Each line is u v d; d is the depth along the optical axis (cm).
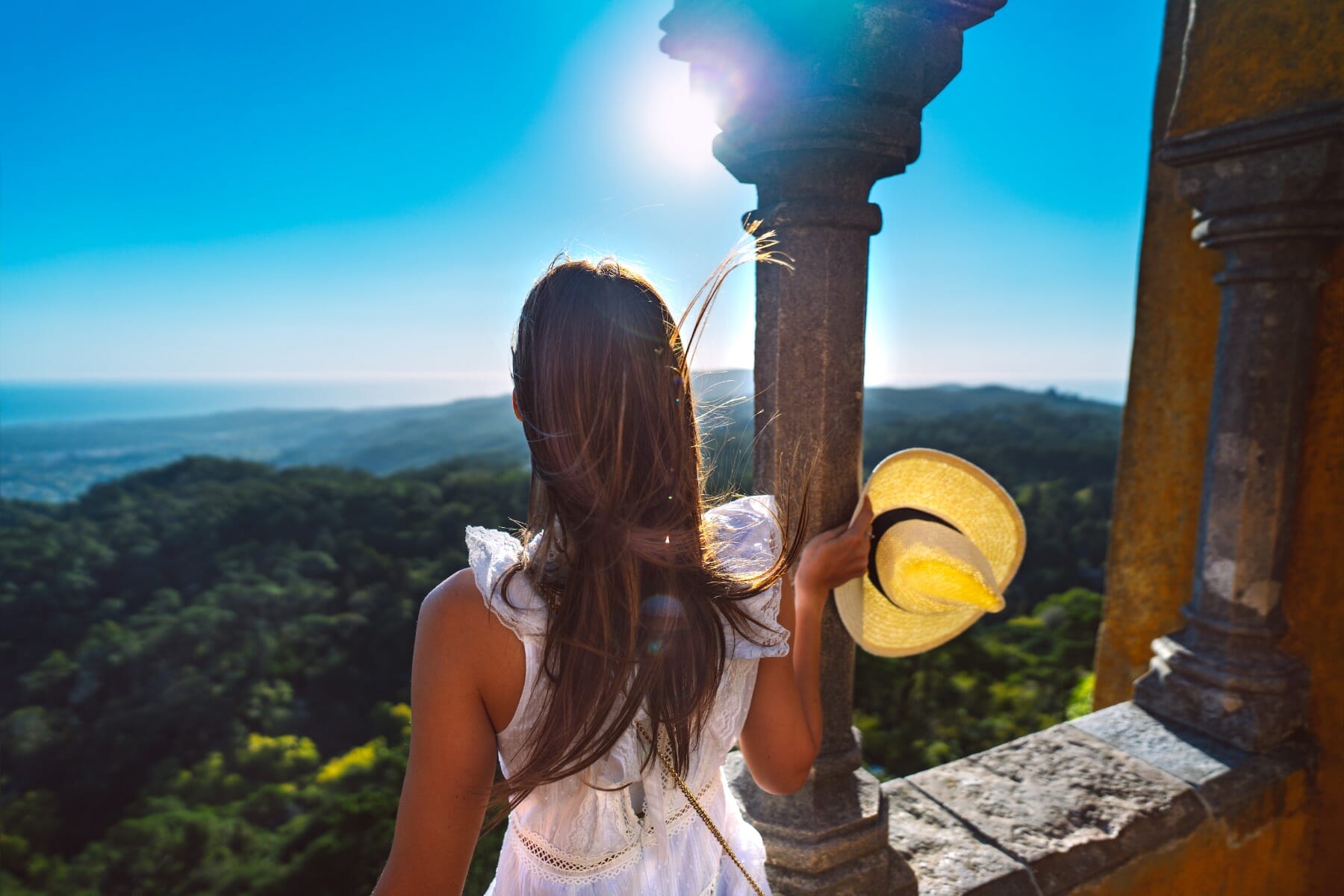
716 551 69
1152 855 169
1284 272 188
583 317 60
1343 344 195
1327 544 199
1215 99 190
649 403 60
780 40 113
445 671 60
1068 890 155
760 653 71
